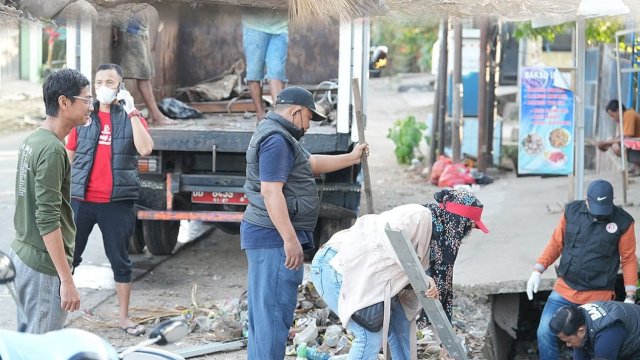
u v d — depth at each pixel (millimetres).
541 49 17984
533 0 6859
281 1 6465
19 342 3203
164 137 7840
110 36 8102
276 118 5074
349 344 6055
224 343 6207
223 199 8062
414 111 22375
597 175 11984
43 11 6090
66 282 4457
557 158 11305
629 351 5434
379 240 4902
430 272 4891
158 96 9336
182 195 8281
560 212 9867
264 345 5145
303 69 10414
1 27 6371
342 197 8156
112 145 6367
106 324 6660
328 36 10328
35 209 4453
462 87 13438
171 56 9828
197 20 8930
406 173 14102
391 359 5414
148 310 6969
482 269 7492
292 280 5133
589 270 6051
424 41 25516
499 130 13789
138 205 8141
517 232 8969
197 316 6855
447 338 4828
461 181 12328
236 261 8938
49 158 4363
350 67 7723
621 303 5539
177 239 9469
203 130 7852
